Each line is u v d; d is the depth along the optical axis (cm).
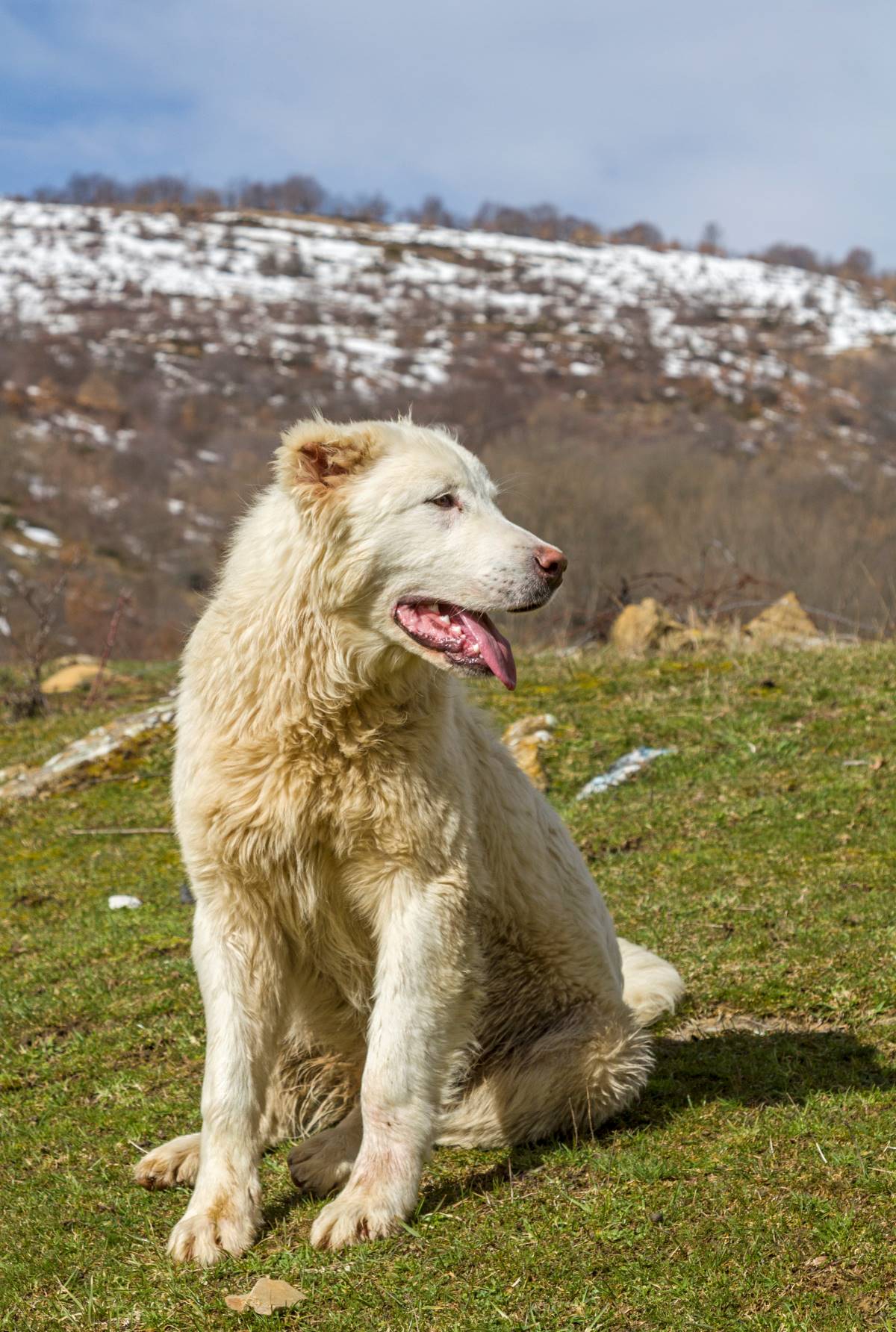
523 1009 395
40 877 781
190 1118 431
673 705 911
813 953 497
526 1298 288
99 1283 322
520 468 3195
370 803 346
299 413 6362
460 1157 379
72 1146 420
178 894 715
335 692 344
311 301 10956
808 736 816
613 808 745
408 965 344
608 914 442
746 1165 337
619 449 3806
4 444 5334
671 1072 420
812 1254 293
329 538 350
